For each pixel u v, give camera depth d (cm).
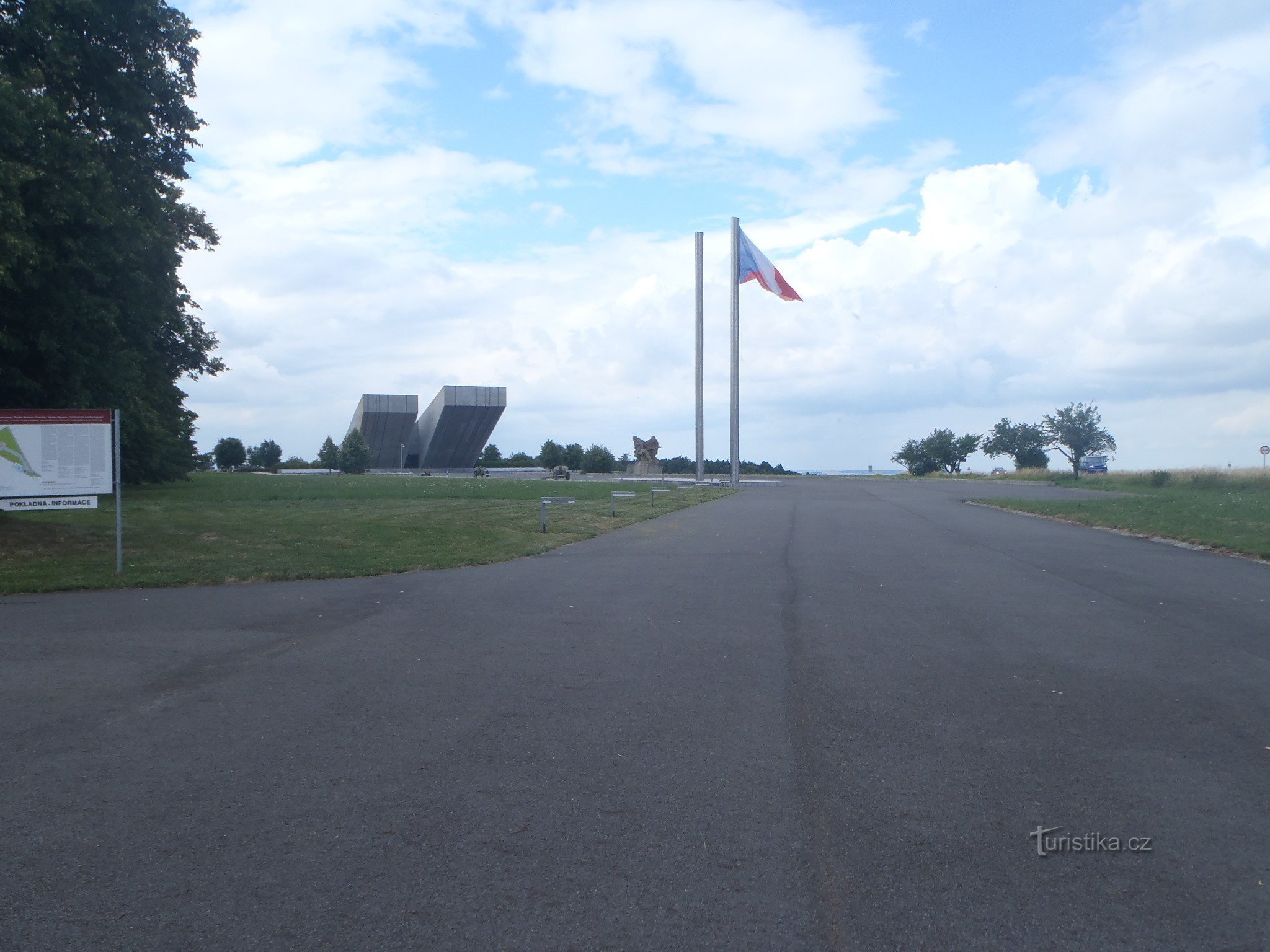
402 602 1154
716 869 423
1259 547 1686
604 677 770
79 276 1622
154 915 384
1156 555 1672
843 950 358
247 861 431
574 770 548
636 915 383
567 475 7931
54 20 1603
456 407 10681
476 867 425
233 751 583
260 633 959
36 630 975
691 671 791
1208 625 997
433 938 366
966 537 2034
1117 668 801
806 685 743
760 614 1066
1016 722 645
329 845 447
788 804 498
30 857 436
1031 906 392
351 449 9650
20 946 361
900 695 715
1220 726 635
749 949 359
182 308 2698
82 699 703
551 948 360
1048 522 2467
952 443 9056
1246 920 382
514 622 1018
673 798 505
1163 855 439
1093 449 5891
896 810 490
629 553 1702
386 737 611
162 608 1111
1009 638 926
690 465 9675
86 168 1555
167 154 1866
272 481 5122
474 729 629
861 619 1034
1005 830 466
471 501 3117
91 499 1344
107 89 1702
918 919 381
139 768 553
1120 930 373
